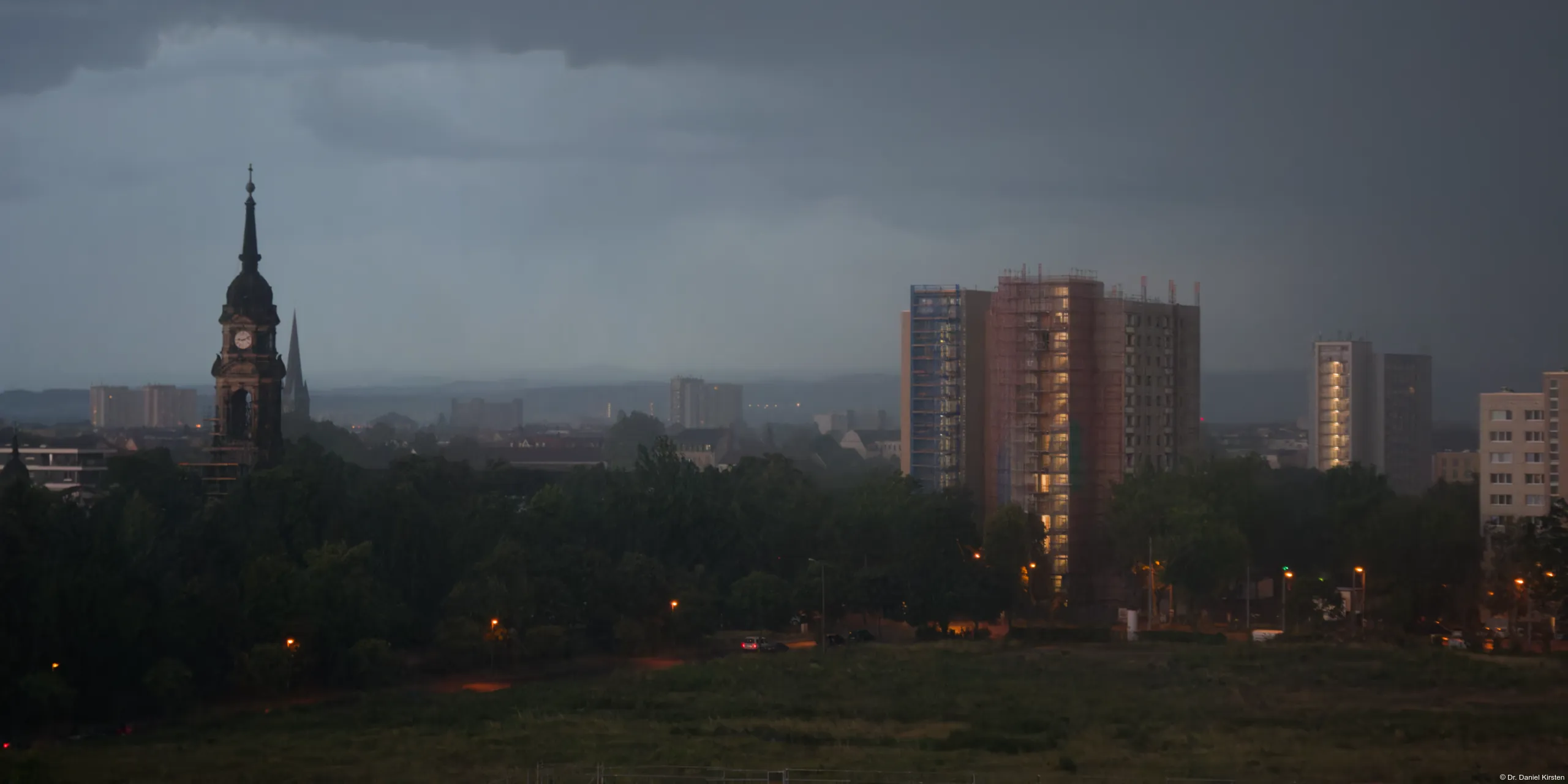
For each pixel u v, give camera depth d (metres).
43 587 126.56
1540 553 177.25
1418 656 159.75
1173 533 197.25
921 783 95.38
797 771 99.44
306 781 99.00
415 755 109.31
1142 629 197.25
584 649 167.62
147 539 159.62
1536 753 105.38
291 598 144.00
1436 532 193.88
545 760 106.44
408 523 174.00
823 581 183.50
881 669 156.12
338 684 144.38
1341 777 96.56
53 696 122.62
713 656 171.50
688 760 105.69
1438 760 102.69
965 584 191.62
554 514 190.50
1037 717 125.44
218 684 138.75
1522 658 160.25
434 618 169.75
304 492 171.88
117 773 102.88
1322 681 144.00
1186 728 119.44
